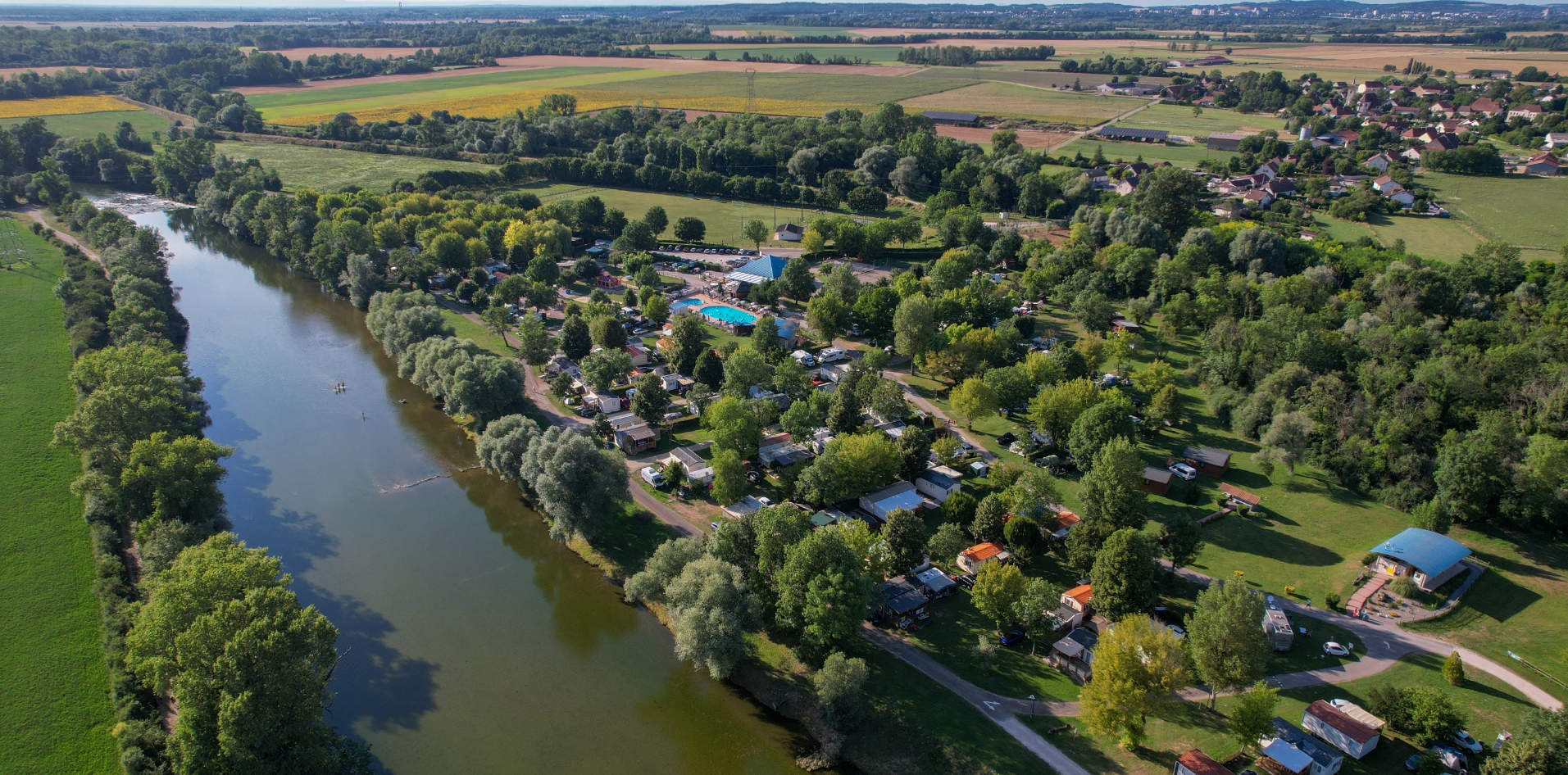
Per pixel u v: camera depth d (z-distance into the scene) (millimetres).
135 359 136000
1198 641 82375
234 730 69312
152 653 79625
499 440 128500
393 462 141875
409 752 83562
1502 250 197625
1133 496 106250
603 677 94688
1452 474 113125
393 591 109062
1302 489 126438
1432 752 75312
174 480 106312
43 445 133375
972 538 114250
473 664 96312
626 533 117500
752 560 100312
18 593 100062
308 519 125000
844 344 187875
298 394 166125
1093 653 84500
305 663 77625
